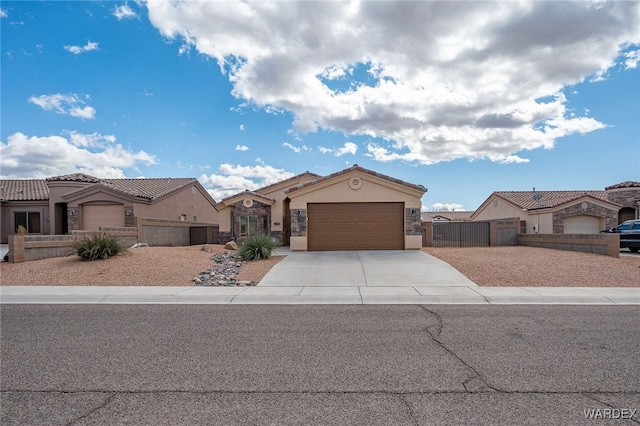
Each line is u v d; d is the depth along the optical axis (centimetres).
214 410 376
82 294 957
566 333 621
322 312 780
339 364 492
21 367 485
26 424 351
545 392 410
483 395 404
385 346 561
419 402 389
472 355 521
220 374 462
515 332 628
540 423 349
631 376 449
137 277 1164
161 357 520
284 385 431
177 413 370
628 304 848
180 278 1166
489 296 919
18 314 771
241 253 1520
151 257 1452
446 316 740
